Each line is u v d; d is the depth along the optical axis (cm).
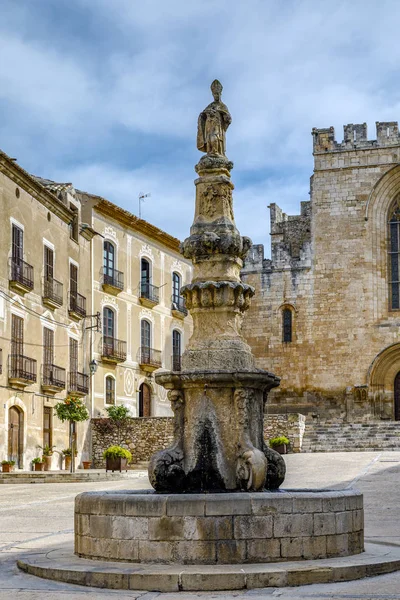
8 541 1859
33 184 4497
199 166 1753
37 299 4550
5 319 4178
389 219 6075
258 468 1471
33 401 4412
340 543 1392
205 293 1644
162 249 6162
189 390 1553
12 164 4234
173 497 1330
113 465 4200
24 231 4434
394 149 6069
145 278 5962
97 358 5269
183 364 1608
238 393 1530
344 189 6128
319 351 6016
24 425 4294
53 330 4719
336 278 6062
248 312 6194
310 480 3158
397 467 3456
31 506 2666
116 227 5597
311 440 4838
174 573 1215
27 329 4416
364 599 1111
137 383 5712
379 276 6000
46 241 4703
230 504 1321
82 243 5209
